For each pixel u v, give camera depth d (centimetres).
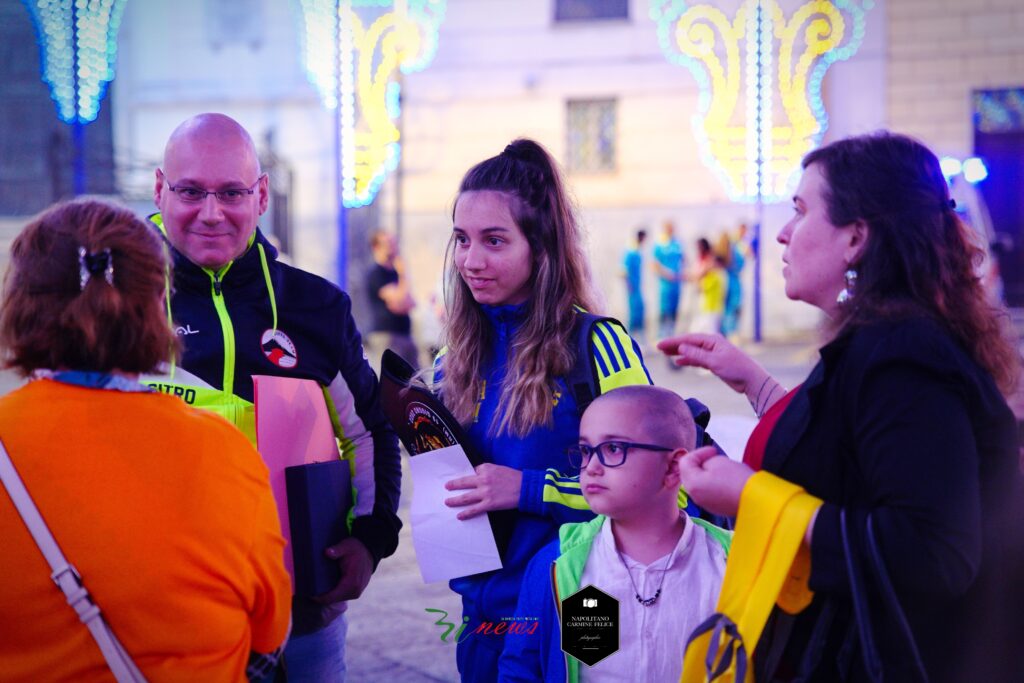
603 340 227
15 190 1636
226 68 1712
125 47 1709
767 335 1681
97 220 164
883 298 165
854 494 163
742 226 1566
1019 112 1634
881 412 155
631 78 1767
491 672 228
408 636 413
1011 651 157
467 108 1806
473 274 229
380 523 240
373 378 254
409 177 1811
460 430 226
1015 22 1619
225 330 226
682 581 204
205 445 164
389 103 1403
